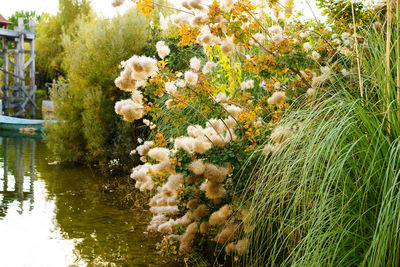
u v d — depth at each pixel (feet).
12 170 26.58
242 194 10.44
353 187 7.59
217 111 11.03
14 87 65.72
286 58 10.55
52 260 12.03
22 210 17.48
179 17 11.21
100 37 28.96
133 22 28.86
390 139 7.60
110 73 28.45
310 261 7.02
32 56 66.95
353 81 10.44
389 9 8.48
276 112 10.85
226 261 11.44
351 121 7.98
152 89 10.96
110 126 28.53
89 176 24.93
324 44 11.93
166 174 11.67
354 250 7.28
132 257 12.30
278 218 9.57
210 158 10.36
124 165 26.22
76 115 29.96
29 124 52.08
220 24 10.29
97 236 14.24
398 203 6.46
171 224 12.07
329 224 7.64
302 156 8.07
